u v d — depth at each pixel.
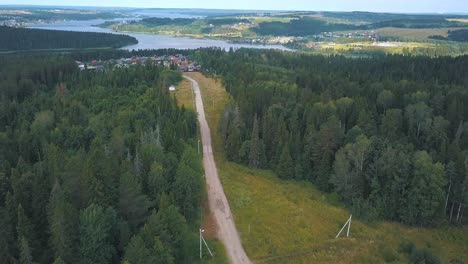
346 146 95.81
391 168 89.31
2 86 164.50
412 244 75.81
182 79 196.00
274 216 83.94
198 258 68.38
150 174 76.06
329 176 99.25
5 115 138.00
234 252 70.94
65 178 70.56
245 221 80.88
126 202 67.38
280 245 73.62
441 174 84.88
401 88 142.00
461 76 179.88
